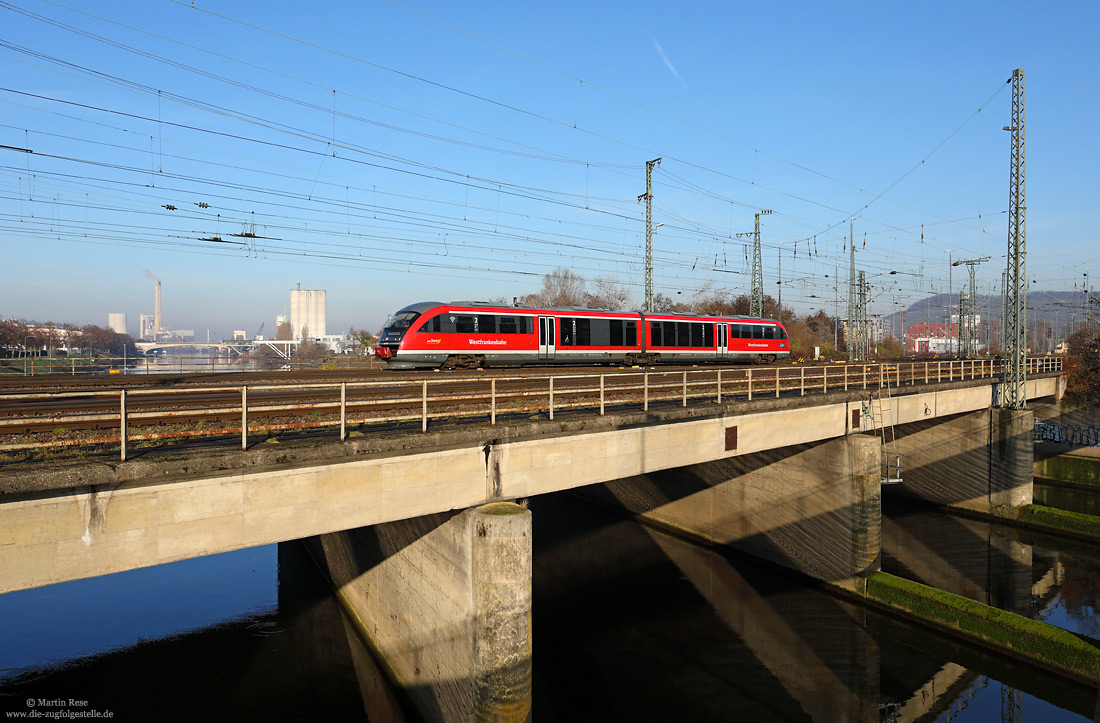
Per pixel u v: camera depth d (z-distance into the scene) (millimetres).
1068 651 18438
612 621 23047
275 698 17594
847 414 25438
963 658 20703
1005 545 31125
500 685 13125
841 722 17406
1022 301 35188
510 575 13102
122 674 18641
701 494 31172
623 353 34250
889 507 38188
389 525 18203
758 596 25250
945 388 31297
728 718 17375
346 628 21812
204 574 27562
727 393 23062
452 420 15508
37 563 9078
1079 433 42875
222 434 12367
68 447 10562
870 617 23359
